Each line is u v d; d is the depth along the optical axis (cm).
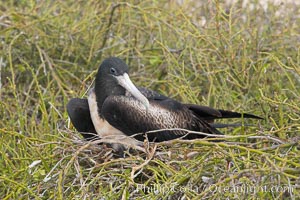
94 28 1444
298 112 1177
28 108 1326
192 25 1352
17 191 1016
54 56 1430
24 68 1370
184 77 1283
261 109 1241
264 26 1461
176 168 1051
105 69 1173
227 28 1438
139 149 1063
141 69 1418
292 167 986
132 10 1463
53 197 1002
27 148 1170
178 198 1008
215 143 1006
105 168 1072
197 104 1248
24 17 1446
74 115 1156
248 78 1300
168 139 1162
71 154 1064
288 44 1409
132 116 1140
